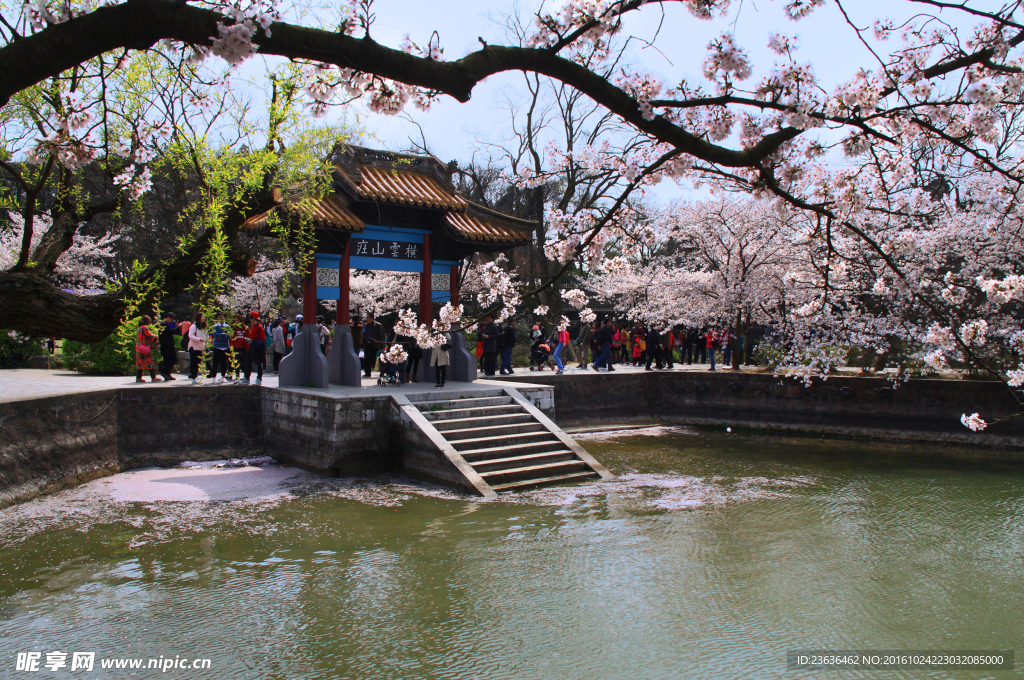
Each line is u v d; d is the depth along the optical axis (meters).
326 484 13.64
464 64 3.17
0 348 24.02
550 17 4.41
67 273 25.61
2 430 11.88
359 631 7.37
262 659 6.75
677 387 22.14
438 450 13.65
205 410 16.03
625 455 17.11
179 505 12.18
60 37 2.52
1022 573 8.99
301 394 15.18
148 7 2.61
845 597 8.22
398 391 15.38
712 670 6.50
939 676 6.32
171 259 4.03
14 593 8.34
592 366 23.39
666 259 28.72
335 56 2.89
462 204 17.02
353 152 16.53
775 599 8.16
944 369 19.36
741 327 23.41
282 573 9.03
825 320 19.70
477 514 11.68
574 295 6.66
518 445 14.48
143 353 17.67
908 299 18.12
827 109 4.53
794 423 20.31
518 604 8.05
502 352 21.14
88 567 9.23
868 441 18.88
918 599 8.14
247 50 2.68
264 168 5.72
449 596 8.30
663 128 3.72
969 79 4.68
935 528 10.98
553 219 5.43
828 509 12.05
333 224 15.23
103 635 7.24
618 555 9.70
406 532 10.73
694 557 9.61
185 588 8.52
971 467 15.53
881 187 5.45
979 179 17.11
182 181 13.38
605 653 6.86
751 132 5.00
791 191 5.43
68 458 13.30
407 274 33.19
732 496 12.91
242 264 4.32
